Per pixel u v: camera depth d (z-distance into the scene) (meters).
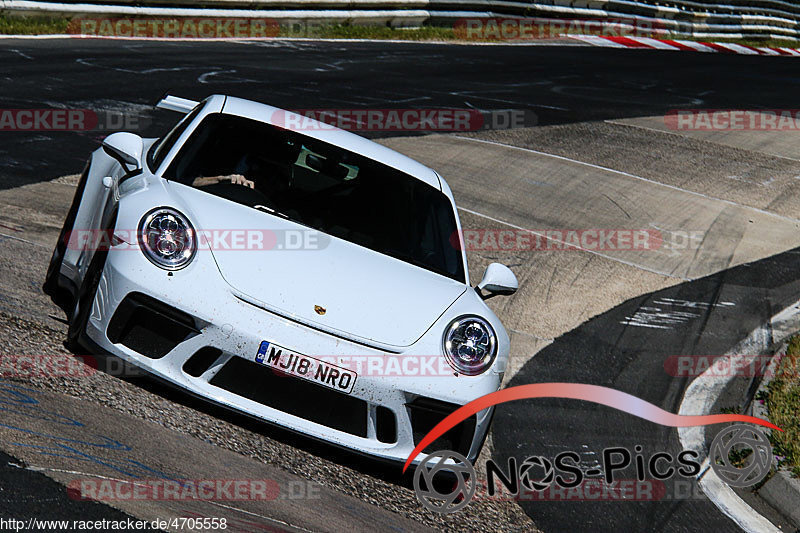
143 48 49.53
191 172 16.34
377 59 60.22
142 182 15.70
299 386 13.53
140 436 12.96
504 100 53.59
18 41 45.09
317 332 13.62
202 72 45.16
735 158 48.97
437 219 17.70
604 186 40.53
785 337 27.19
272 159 17.16
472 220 33.34
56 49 44.78
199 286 13.49
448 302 15.48
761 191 43.69
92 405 13.42
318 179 17.17
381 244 16.48
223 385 13.52
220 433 14.12
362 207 16.98
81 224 17.44
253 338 13.25
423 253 16.80
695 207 39.78
